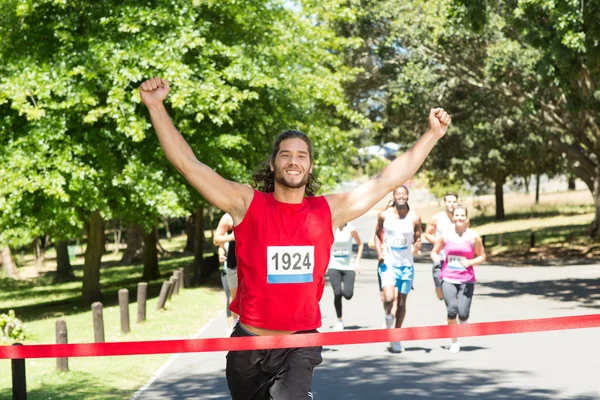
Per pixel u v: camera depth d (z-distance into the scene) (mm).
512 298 24062
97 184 27672
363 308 21922
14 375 9461
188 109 28359
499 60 39875
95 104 27266
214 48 29219
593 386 11258
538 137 58406
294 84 31922
